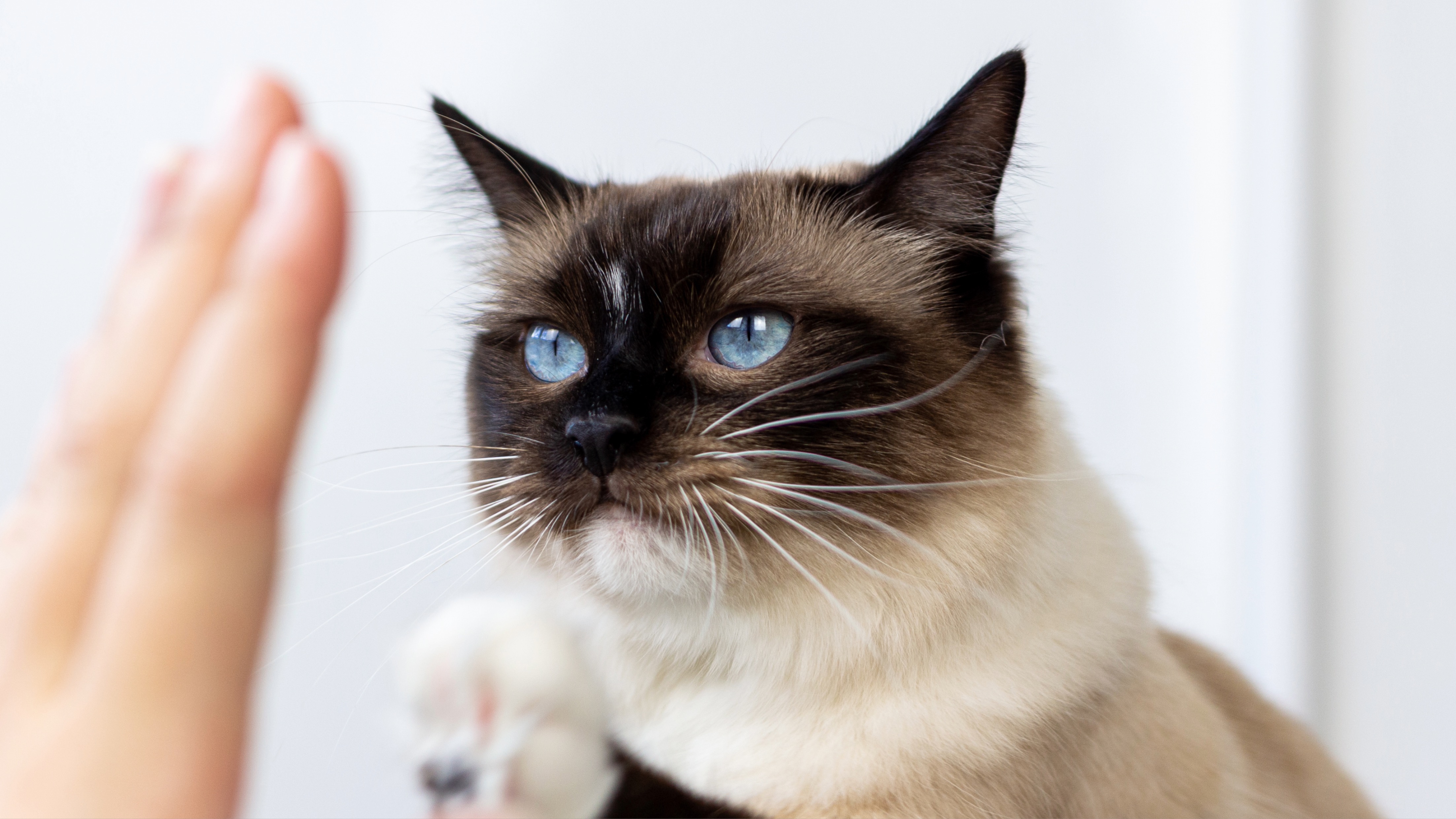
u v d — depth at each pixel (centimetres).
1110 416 59
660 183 41
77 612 18
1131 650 37
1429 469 58
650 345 35
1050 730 35
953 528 35
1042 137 54
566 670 26
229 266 18
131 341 18
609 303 36
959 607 34
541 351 38
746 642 35
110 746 16
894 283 37
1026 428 36
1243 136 59
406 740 26
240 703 17
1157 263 59
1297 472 59
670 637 36
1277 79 58
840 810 34
